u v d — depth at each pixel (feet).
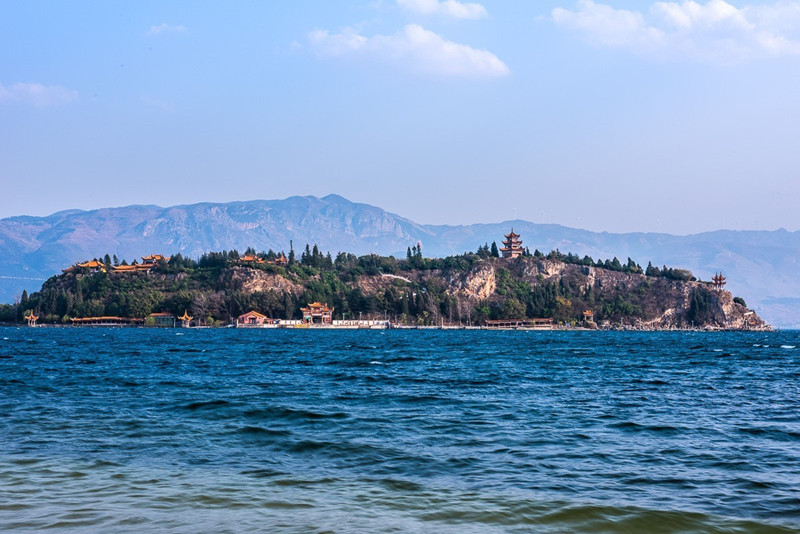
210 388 183.32
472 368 273.54
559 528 66.69
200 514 69.82
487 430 117.60
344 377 222.48
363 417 130.41
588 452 100.32
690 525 67.72
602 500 75.46
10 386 182.70
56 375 221.66
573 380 217.77
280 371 249.96
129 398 158.20
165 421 124.36
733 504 74.49
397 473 87.51
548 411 141.18
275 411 135.64
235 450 100.68
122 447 102.22
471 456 97.35
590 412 140.05
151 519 68.18
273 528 65.72
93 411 136.36
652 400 162.71
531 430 117.91
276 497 76.18
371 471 88.53
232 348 463.83
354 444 104.88
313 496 76.74
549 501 74.95
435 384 199.31
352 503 73.97
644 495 77.71
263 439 108.37
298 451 100.22
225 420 125.70
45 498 75.05
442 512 70.95
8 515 69.00
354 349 463.83
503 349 479.82
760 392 183.52
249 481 83.20
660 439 110.63
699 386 200.13
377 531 65.05
